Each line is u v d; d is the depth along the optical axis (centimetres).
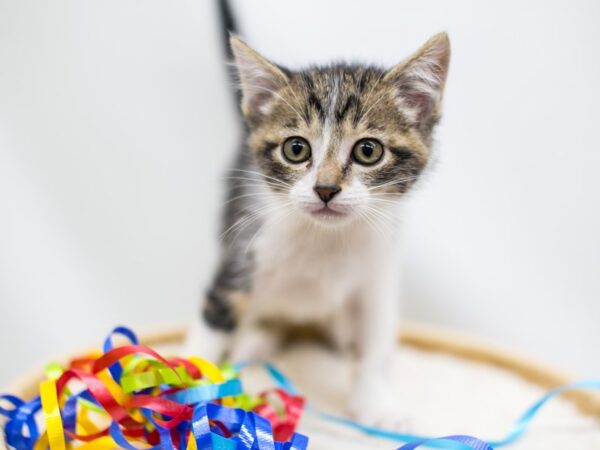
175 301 48
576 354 44
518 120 42
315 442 28
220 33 39
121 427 25
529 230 44
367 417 30
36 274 44
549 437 29
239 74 30
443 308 46
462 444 24
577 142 41
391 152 28
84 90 43
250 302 32
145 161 45
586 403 31
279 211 30
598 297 43
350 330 35
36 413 26
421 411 31
